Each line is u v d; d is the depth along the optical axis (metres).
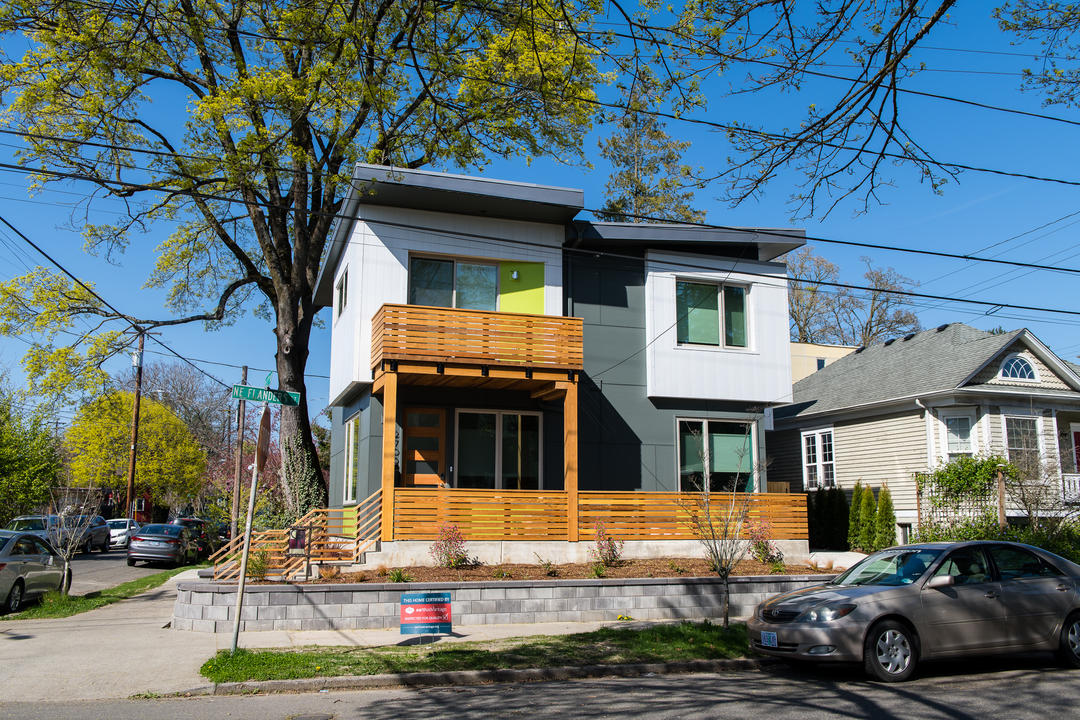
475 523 15.76
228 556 14.55
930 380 22.28
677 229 19.41
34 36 17.64
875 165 7.60
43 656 10.62
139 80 19.19
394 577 13.91
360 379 17.20
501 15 11.24
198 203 22.64
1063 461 22.95
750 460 19.98
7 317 21.59
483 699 8.60
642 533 16.88
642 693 8.80
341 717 7.84
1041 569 10.31
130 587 20.17
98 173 19.59
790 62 7.33
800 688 8.95
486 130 18.05
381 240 17.67
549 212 18.23
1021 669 9.98
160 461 45.31
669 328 19.48
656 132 40.25
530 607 13.66
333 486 22.11
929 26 6.43
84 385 21.66
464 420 18.17
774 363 20.19
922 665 10.42
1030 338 21.88
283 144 17.89
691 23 7.41
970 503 19.61
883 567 10.48
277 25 15.17
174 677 9.48
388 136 18.45
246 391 10.36
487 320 16.64
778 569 16.00
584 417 18.83
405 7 16.06
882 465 23.47
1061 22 7.98
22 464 30.11
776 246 20.08
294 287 21.89
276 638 11.96
